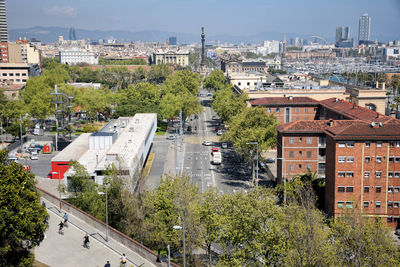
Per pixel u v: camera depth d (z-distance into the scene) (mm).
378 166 87500
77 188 88062
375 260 53562
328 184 91750
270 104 161500
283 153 110938
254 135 114062
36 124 190750
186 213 66125
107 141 117938
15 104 185375
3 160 63625
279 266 58188
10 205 54156
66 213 81062
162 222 71000
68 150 122688
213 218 63125
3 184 55250
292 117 162375
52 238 73312
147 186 83562
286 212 61812
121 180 82125
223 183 115125
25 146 160375
